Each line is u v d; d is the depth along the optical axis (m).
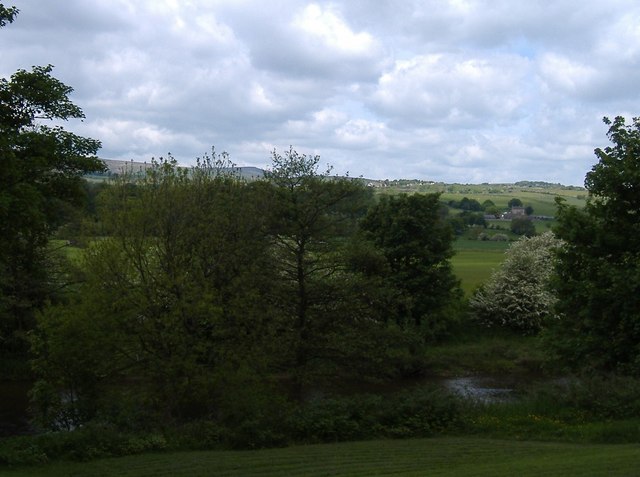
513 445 17.19
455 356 49.66
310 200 34.75
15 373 40.62
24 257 21.97
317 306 35.34
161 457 16.22
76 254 24.98
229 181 32.00
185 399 21.70
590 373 22.48
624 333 24.36
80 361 22.84
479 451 16.42
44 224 18.59
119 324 22.66
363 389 38.44
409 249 51.59
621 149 26.64
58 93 17.83
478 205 132.75
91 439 16.78
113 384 23.78
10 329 41.00
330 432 18.55
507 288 58.03
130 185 26.38
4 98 17.33
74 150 18.64
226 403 20.50
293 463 15.23
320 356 34.56
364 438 18.70
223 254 26.70
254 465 15.05
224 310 23.84
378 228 53.12
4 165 15.41
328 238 35.25
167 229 25.03
